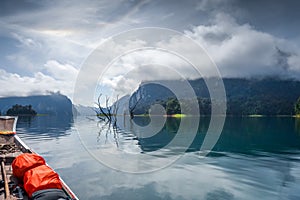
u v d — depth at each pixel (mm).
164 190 7055
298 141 17609
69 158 11148
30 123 38250
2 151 8688
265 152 13016
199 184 7570
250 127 32219
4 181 5621
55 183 5035
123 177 8242
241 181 7867
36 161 5871
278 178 8164
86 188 7215
